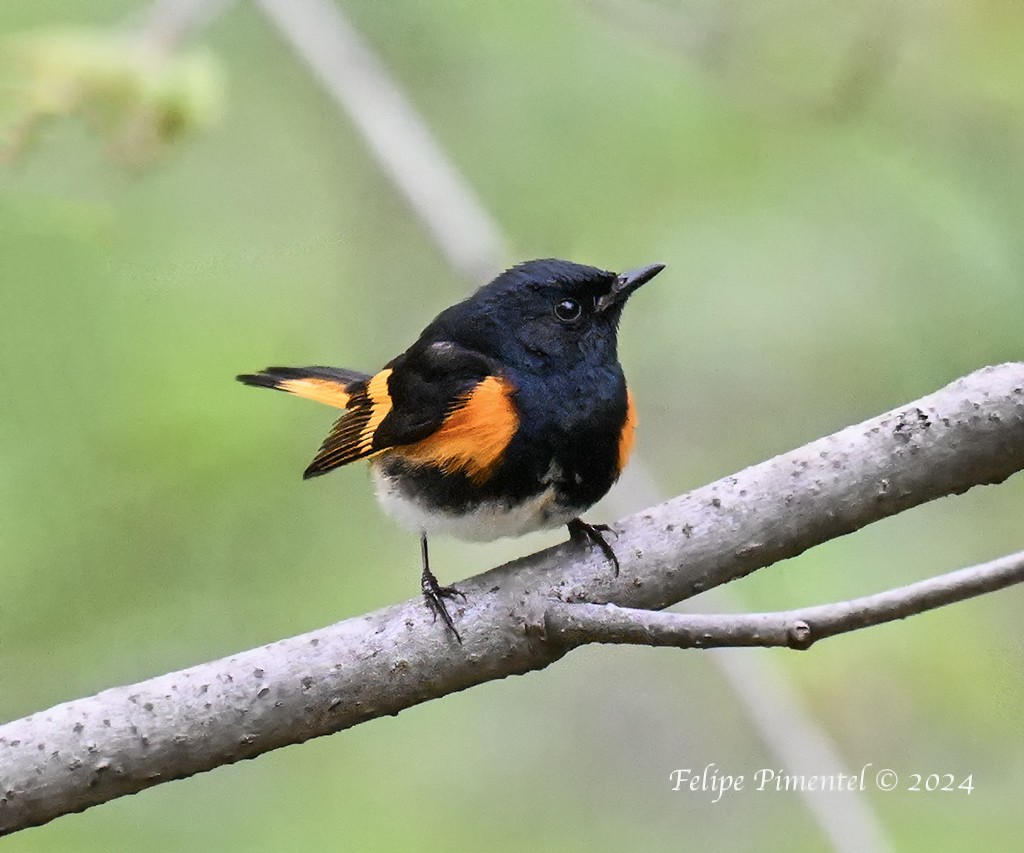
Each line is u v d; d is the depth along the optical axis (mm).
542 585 6008
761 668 8328
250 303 11523
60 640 11258
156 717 5688
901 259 11242
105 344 11000
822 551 11133
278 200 11547
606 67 12039
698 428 11484
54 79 7480
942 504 11508
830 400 11414
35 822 5645
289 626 11461
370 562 11797
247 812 11562
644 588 6043
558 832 11633
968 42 9984
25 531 11078
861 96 10172
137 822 11344
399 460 7207
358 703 5863
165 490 11250
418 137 9672
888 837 9492
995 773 10734
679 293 11375
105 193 7918
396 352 11703
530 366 7121
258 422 11156
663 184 11688
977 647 10836
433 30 12336
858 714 10703
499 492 7059
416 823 11586
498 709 12469
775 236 11359
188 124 7738
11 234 10266
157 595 11508
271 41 11914
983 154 11062
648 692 12344
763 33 10086
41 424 10945
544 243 11578
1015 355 10945
